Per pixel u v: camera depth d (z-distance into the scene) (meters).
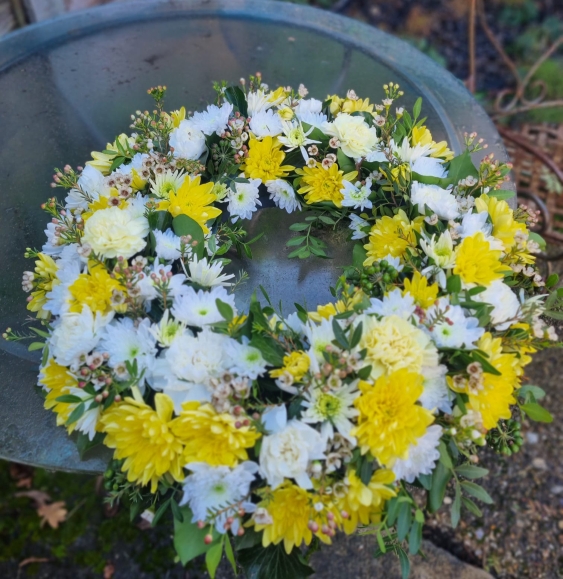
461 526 0.83
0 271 0.60
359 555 0.77
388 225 0.53
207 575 0.78
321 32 0.86
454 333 0.44
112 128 0.74
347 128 0.56
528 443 0.90
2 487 0.86
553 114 1.37
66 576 0.79
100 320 0.46
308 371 0.43
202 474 0.42
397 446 0.41
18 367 0.54
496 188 0.56
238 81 0.78
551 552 0.81
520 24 1.66
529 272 0.52
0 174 0.68
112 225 0.49
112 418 0.44
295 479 0.42
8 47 0.82
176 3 0.89
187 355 0.44
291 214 0.60
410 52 0.83
